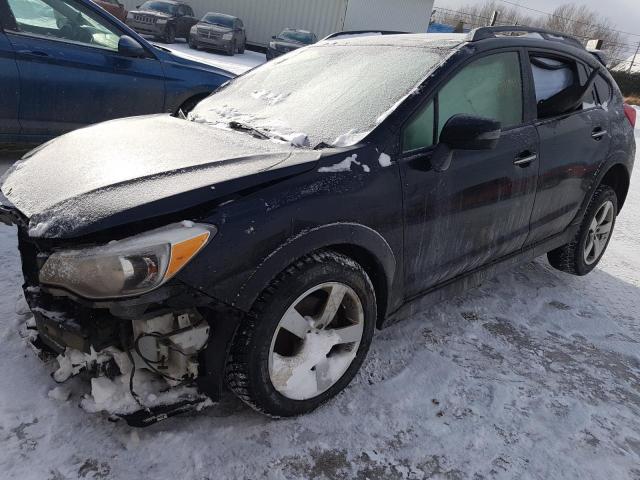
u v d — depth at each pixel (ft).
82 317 5.91
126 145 7.58
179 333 5.99
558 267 12.71
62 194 6.38
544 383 8.55
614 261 14.73
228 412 7.05
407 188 7.45
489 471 6.66
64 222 5.75
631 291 12.74
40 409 6.60
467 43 8.84
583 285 12.72
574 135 10.64
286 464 6.37
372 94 8.22
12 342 7.73
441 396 7.89
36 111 14.42
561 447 7.18
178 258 5.53
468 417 7.54
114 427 6.52
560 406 8.03
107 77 15.33
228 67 49.90
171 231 5.61
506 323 10.31
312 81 9.37
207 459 6.27
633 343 10.19
